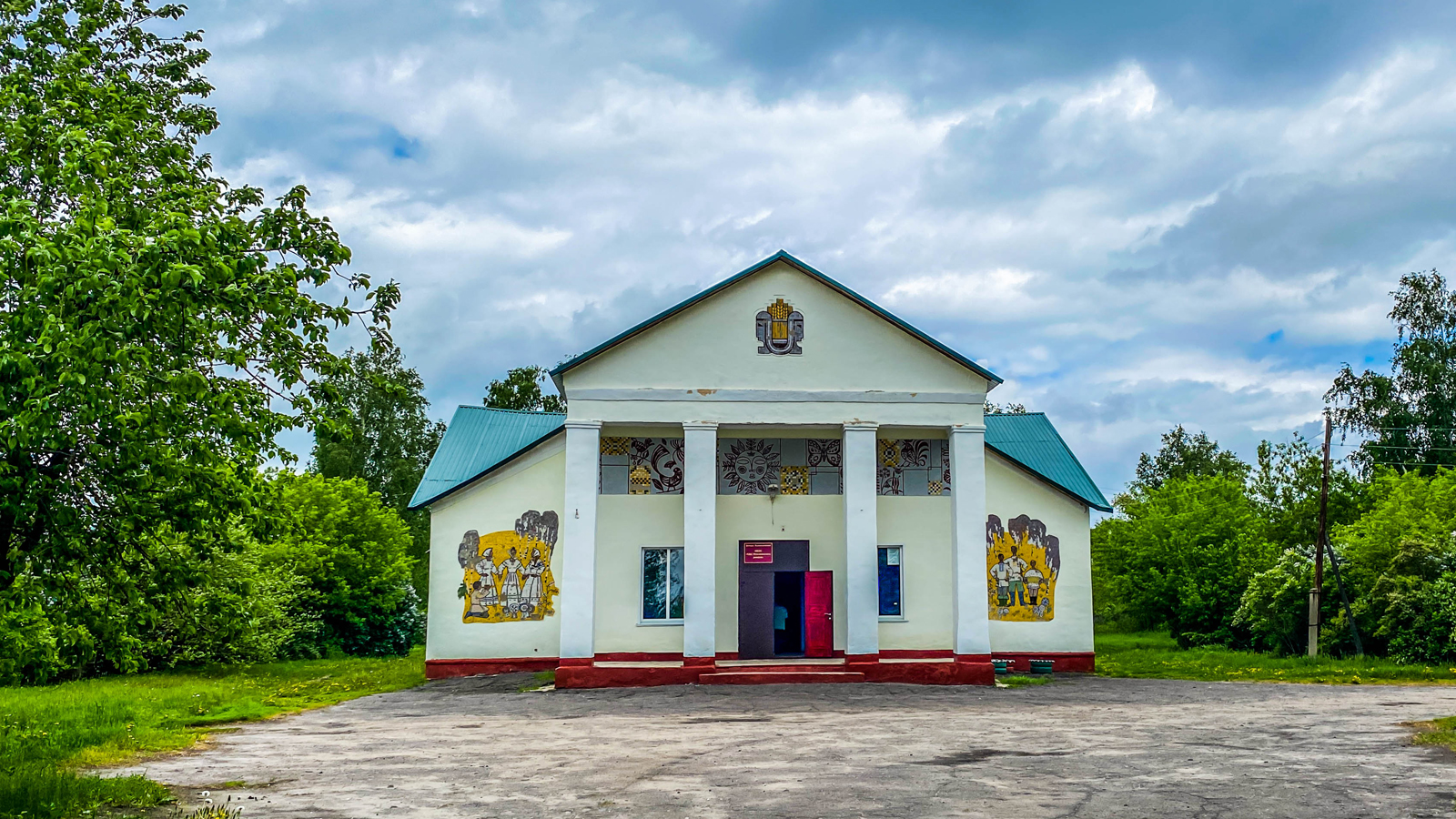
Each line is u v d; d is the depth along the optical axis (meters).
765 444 27.05
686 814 9.84
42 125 11.39
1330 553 32.59
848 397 25.67
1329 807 9.92
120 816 9.79
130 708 19.08
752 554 26.73
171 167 12.82
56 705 19.78
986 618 24.94
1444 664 28.48
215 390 10.62
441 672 26.72
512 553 27.06
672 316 25.62
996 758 12.95
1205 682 24.83
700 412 25.38
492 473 27.20
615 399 25.28
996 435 32.25
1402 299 51.75
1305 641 34.09
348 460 57.34
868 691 22.55
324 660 38.62
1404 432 50.06
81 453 11.20
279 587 35.19
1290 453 48.25
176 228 9.80
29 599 11.33
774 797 10.58
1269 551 39.19
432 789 11.36
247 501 12.30
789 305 25.94
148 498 11.62
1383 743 14.04
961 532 25.36
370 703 21.89
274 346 11.80
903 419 25.69
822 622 26.52
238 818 9.73
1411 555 31.02
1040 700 20.78
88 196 10.55
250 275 10.43
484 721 18.36
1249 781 11.25
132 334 9.36
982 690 22.88
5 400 9.30
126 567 11.91
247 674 31.17
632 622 25.89
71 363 8.94
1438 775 11.52
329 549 42.00
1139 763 12.51
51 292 8.94
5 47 12.80
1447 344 50.44
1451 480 37.25
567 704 20.72
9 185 11.28
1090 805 10.05
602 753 13.85
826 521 26.81
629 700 21.27
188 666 33.06
